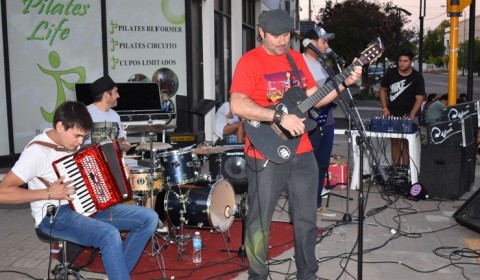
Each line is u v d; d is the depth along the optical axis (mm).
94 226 3590
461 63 51375
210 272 4438
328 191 6633
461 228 5559
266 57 3539
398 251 4852
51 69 8609
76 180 3533
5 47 8234
